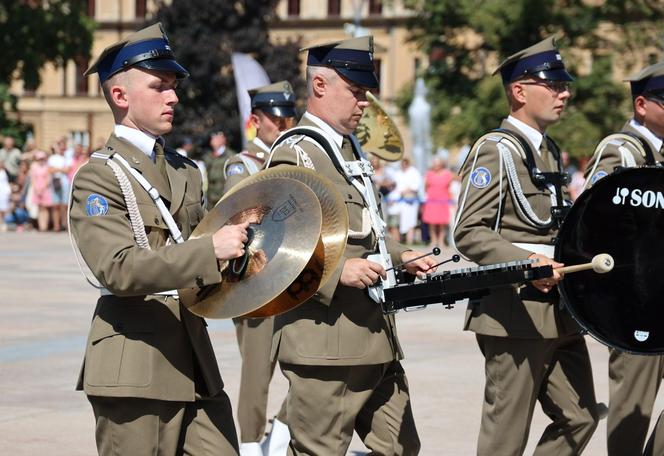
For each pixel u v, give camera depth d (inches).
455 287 381.1
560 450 436.5
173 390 338.6
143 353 336.8
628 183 411.8
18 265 1389.0
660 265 412.2
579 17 2908.5
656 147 477.4
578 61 2898.6
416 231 2097.7
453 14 3048.7
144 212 340.2
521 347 425.1
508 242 415.5
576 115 2790.4
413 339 850.1
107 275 326.6
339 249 356.5
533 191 426.9
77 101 5012.3
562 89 439.2
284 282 327.0
